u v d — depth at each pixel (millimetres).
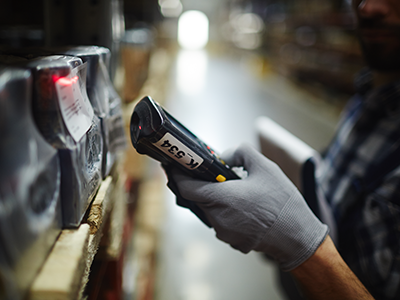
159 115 476
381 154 821
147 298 1401
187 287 1811
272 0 10898
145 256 1599
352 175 883
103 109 517
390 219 706
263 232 520
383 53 833
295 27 7324
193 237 2242
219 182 535
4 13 1149
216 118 4977
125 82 1270
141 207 2023
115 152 601
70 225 361
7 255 243
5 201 243
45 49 492
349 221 818
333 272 552
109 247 685
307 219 543
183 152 509
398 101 845
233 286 1847
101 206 447
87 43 736
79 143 366
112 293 803
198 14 19625
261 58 9914
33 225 283
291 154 923
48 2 710
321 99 6172
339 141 1075
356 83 1108
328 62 5914
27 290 274
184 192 543
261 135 1130
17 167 260
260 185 536
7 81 249
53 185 326
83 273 341
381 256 702
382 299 698
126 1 2432
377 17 789
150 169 2613
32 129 290
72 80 362
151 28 2734
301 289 617
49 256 316
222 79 8469
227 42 17172
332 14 4898
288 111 5570
